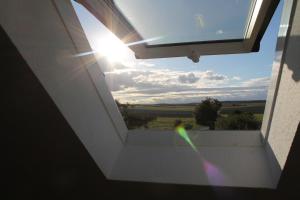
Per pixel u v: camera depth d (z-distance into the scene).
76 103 1.02
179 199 1.34
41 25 0.82
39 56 0.82
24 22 0.76
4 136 1.24
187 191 1.28
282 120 0.98
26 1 0.77
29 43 0.79
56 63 0.90
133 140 1.44
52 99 0.90
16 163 1.44
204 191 1.25
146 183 1.29
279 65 0.95
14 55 0.78
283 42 0.90
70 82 0.98
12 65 0.82
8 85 0.91
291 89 0.87
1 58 0.80
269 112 1.13
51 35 0.87
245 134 1.32
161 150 1.37
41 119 1.05
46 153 1.29
